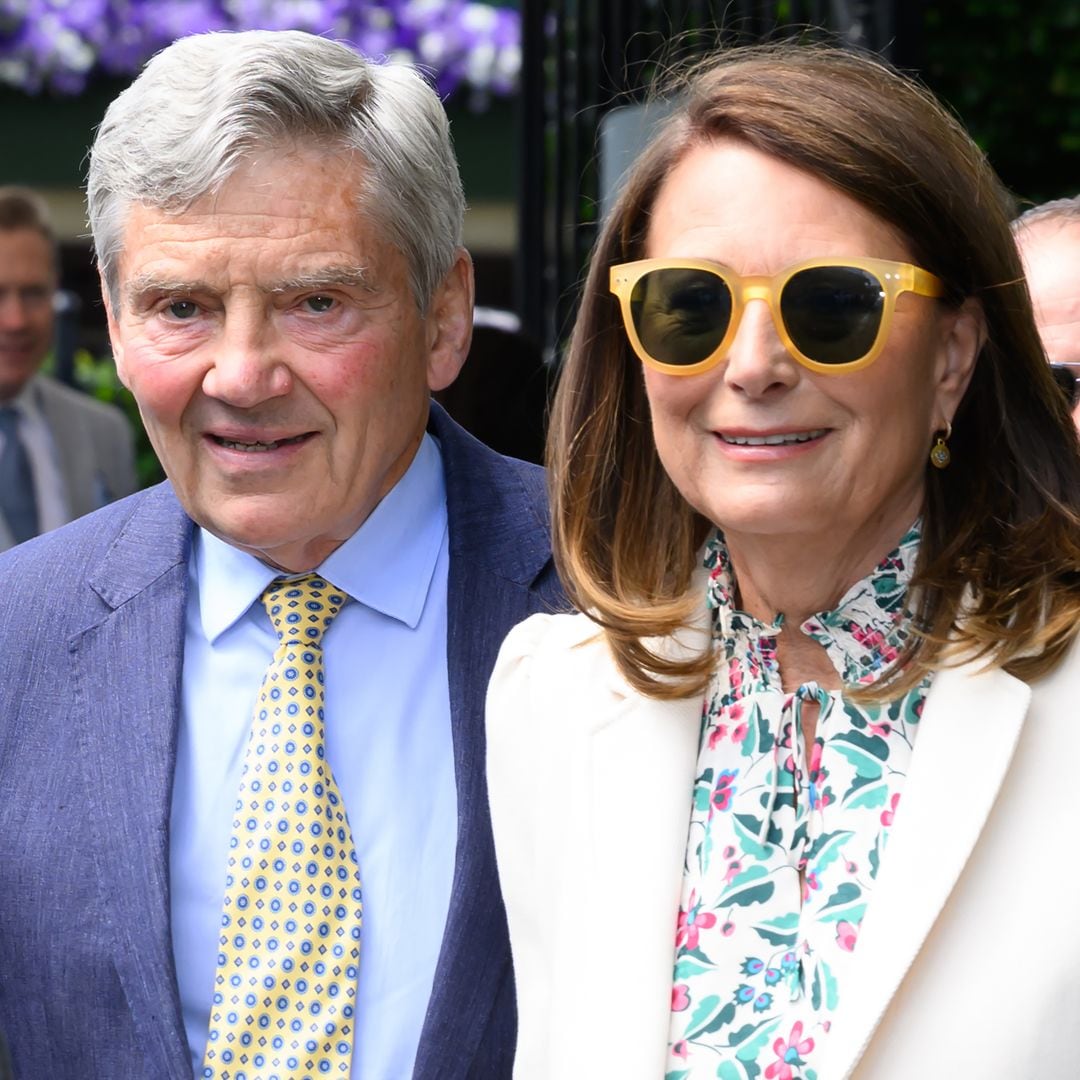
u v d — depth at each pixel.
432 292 2.74
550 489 2.47
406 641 2.78
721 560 2.35
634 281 2.16
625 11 6.62
